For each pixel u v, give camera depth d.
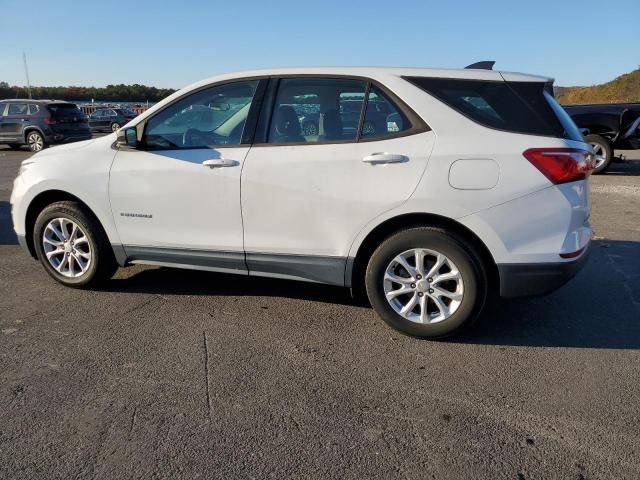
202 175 3.88
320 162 3.59
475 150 3.32
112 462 2.41
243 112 3.89
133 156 4.12
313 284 4.73
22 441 2.55
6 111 17.88
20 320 3.95
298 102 3.75
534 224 3.31
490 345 3.59
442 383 3.10
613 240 6.24
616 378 3.15
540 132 3.33
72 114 18.44
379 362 3.35
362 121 3.59
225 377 3.15
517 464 2.41
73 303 4.28
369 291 3.65
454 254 3.41
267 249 3.84
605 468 2.38
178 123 4.06
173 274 4.98
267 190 3.72
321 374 3.20
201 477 2.32
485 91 3.43
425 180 3.38
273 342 3.62
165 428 2.66
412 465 2.41
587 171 3.37
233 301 4.34
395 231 3.58
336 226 3.61
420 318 3.59
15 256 5.63
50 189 4.35
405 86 3.52
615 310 4.18
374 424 2.71
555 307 4.23
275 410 2.82
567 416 2.77
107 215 4.23
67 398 2.92
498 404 2.89
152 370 3.23
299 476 2.33
